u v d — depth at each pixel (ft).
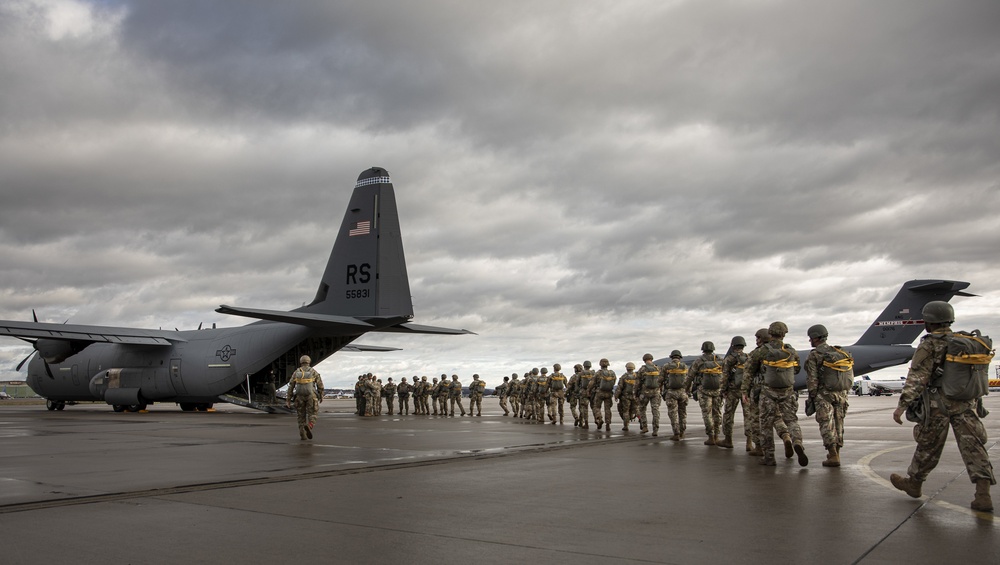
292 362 102.78
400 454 38.37
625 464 33.53
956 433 21.35
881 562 15.17
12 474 29.96
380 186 89.45
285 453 39.01
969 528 18.54
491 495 24.32
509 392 98.07
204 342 101.86
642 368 54.44
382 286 87.15
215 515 20.75
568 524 19.39
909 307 124.16
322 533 18.35
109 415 96.12
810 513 20.79
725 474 29.73
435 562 15.44
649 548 16.62
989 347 20.89
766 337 36.37
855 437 48.44
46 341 110.01
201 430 59.98
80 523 19.61
